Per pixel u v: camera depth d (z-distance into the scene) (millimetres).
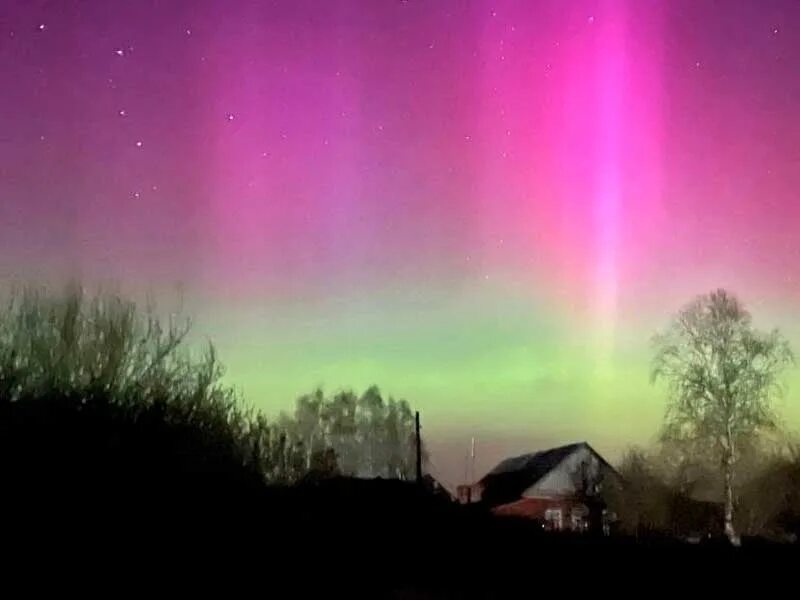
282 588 9500
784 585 9617
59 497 9461
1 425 9742
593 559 10602
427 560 10539
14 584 8688
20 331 10672
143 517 9766
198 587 9359
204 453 10750
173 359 11109
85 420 10133
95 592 8922
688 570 9992
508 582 9727
